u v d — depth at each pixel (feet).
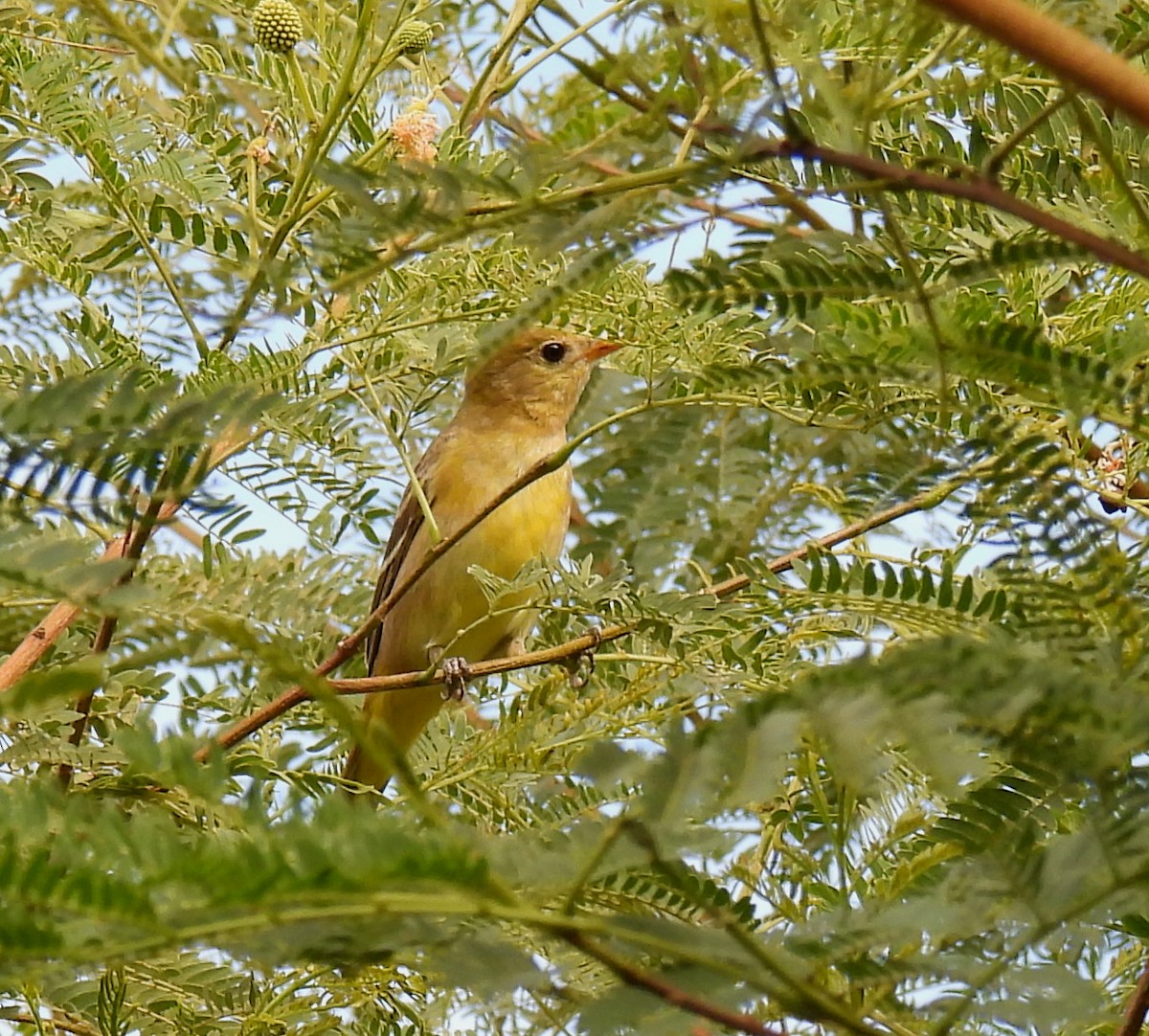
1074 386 14.15
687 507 25.77
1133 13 19.29
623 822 10.82
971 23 10.33
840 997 12.25
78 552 11.58
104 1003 22.79
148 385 20.49
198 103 28.43
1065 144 19.88
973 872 12.69
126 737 10.78
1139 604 14.33
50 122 26.12
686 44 13.56
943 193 12.25
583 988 15.53
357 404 31.19
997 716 11.18
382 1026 23.77
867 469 17.15
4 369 25.35
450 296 25.12
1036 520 14.42
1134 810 12.05
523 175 13.28
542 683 25.38
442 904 9.89
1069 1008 12.12
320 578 26.55
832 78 13.56
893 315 15.29
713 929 11.65
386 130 26.27
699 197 13.12
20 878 9.35
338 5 32.09
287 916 9.61
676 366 24.82
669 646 23.16
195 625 24.36
